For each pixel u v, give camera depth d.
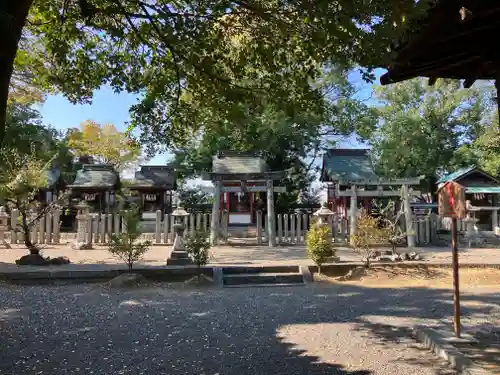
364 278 10.81
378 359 4.91
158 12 5.05
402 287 9.88
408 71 4.34
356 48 4.35
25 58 7.27
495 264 11.45
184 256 11.28
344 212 23.02
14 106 21.14
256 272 10.98
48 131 25.16
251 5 5.03
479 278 10.59
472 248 16.75
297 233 17.91
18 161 11.71
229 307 7.80
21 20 3.27
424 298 8.62
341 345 5.49
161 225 18.41
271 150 27.19
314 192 32.28
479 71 4.18
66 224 24.02
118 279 9.75
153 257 13.18
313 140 28.16
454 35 3.55
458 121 28.06
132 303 8.07
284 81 6.07
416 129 26.62
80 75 6.69
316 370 4.54
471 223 18.27
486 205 22.41
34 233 16.28
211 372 4.50
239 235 20.91
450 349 4.94
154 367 4.67
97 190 24.20
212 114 7.01
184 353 5.17
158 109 6.89
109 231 16.38
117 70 6.68
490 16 3.38
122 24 6.16
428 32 3.61
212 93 6.07
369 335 5.98
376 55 4.13
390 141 26.69
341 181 18.69
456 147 28.59
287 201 29.09
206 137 22.58
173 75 6.63
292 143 27.44
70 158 28.91
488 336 5.59
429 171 28.08
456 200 5.33
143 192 25.91
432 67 4.25
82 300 8.28
